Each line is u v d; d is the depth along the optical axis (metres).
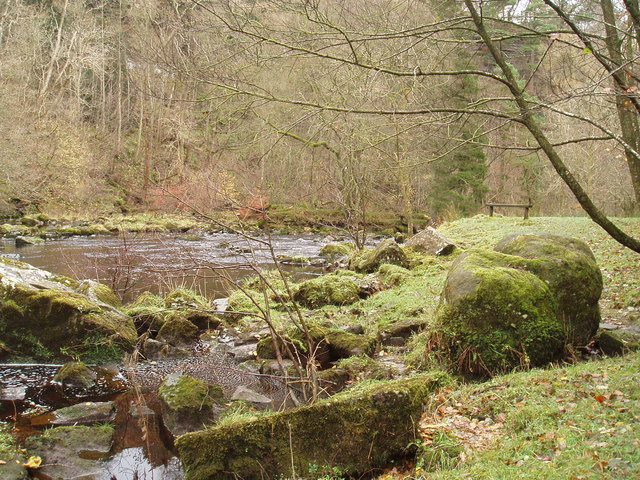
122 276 13.48
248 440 4.48
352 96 6.91
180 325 9.96
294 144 8.65
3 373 8.38
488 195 36.94
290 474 4.47
